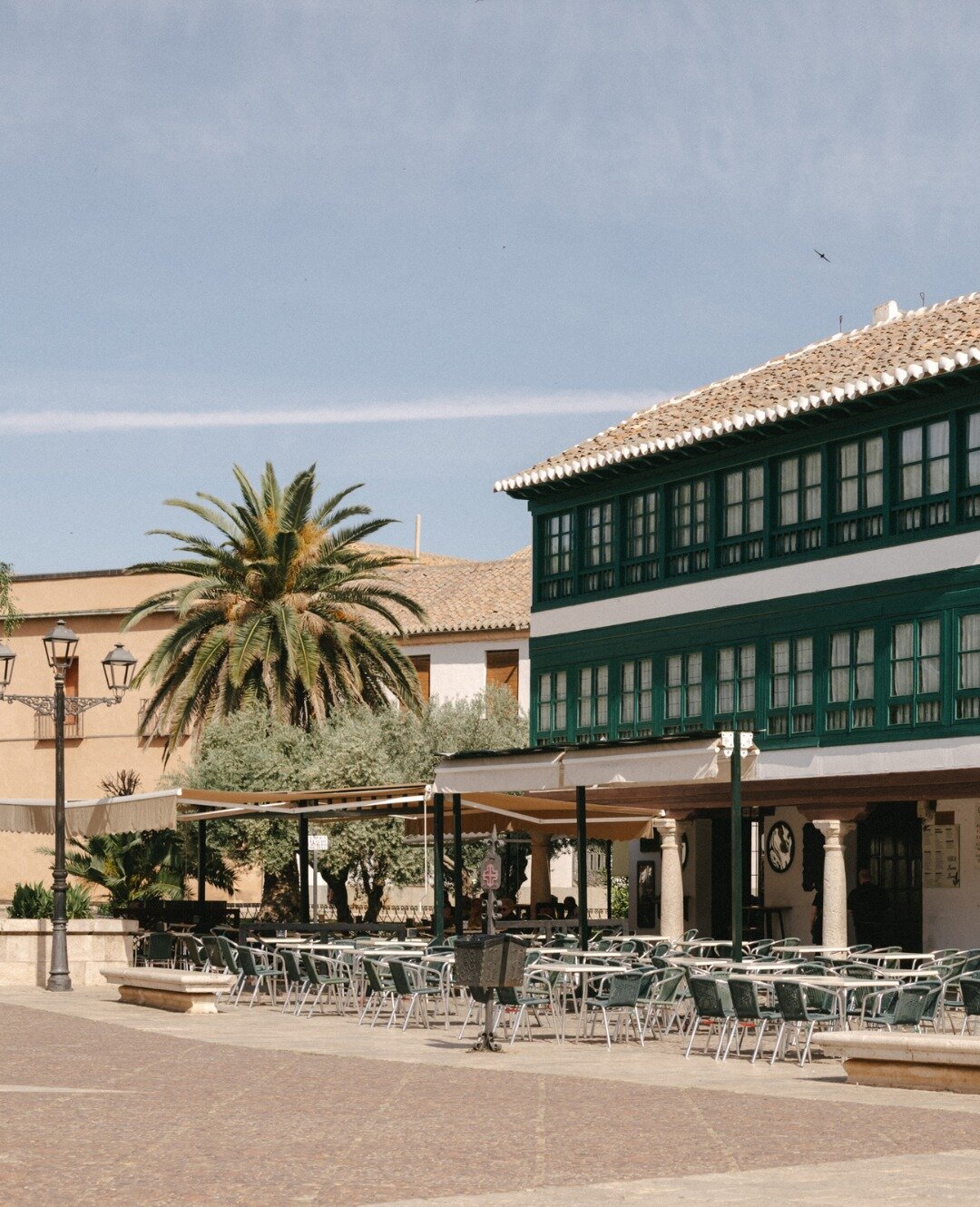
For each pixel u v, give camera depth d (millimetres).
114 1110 13445
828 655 29969
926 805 32375
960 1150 11805
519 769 25609
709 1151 11672
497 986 18984
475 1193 9930
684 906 38156
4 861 58031
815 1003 18531
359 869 41312
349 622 43469
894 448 29047
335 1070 16781
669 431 33625
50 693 56781
